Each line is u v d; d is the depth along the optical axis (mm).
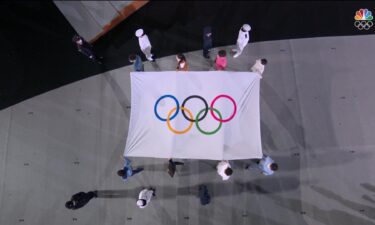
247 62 7371
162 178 6883
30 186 7062
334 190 6660
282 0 7637
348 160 6797
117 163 7055
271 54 7410
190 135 5539
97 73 7562
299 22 7547
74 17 7867
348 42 7418
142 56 7535
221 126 5527
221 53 5898
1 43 7844
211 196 6727
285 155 6879
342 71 7281
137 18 7742
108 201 6855
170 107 5668
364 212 6531
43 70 7672
